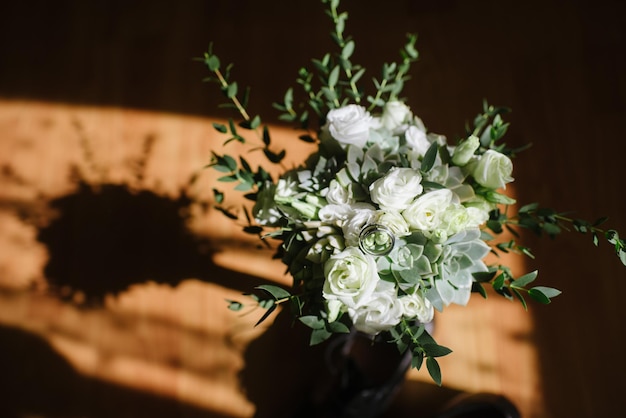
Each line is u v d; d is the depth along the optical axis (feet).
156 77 3.12
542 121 2.83
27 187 2.97
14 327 2.77
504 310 2.58
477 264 1.79
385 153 1.87
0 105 3.17
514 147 2.80
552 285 2.59
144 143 2.97
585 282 2.58
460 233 1.75
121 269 2.79
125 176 2.93
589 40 2.95
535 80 2.90
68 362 2.71
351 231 1.68
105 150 3.00
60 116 3.11
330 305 1.71
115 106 3.09
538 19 3.01
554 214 1.91
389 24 3.07
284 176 1.93
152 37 3.22
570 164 2.75
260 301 1.90
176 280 2.75
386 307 1.71
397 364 2.32
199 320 2.70
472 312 2.59
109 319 2.74
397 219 1.68
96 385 2.67
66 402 2.66
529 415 2.48
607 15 2.98
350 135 1.81
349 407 2.33
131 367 2.68
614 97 2.84
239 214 2.79
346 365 2.33
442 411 2.42
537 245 2.64
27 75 3.23
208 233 2.78
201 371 2.64
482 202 1.81
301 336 2.64
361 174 1.78
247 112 2.94
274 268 2.71
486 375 2.53
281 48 3.08
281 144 2.85
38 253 2.86
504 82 2.91
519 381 2.51
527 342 2.54
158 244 2.80
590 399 2.47
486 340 2.56
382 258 1.72
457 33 3.02
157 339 2.70
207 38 3.17
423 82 2.93
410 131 1.85
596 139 2.78
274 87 2.99
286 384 2.60
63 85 3.18
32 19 3.36
